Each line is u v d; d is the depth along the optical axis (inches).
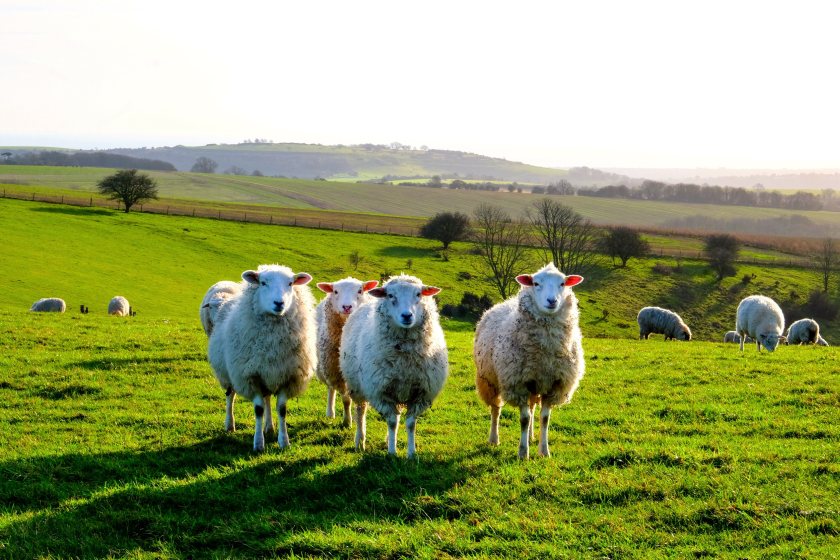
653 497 357.7
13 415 534.3
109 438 476.4
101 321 1068.5
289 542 312.8
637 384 679.1
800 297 2945.4
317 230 3641.7
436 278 2834.6
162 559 306.2
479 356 476.1
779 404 587.5
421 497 354.6
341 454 428.1
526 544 308.8
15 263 2390.5
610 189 7076.8
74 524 335.3
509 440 477.7
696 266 3316.9
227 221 3661.4
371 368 417.7
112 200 4079.7
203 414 548.7
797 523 325.7
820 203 6771.7
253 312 442.6
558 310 424.2
